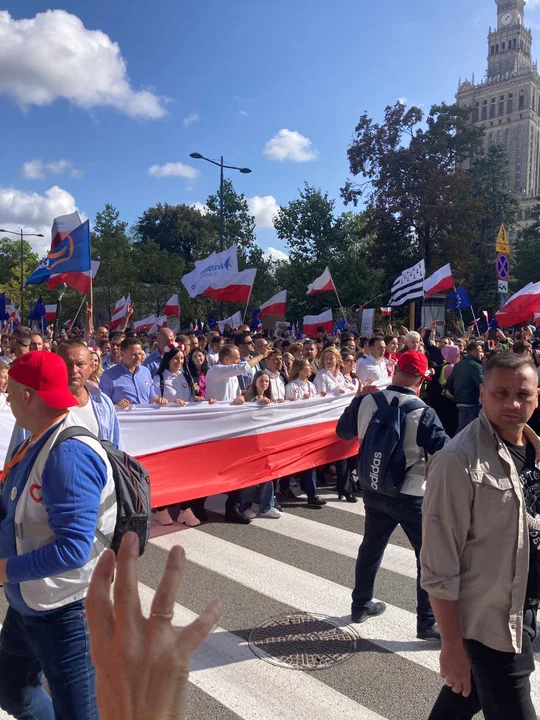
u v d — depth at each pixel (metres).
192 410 6.00
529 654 2.19
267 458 6.49
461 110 39.34
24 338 7.10
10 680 2.34
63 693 2.12
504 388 2.14
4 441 4.93
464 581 2.18
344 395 7.33
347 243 40.03
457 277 38.78
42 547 2.02
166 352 7.04
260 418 6.43
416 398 3.88
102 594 1.03
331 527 6.18
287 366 8.96
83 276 9.62
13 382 2.17
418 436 3.73
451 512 2.14
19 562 2.01
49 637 2.12
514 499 2.12
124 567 0.99
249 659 3.66
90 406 3.53
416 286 14.99
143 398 6.07
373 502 3.94
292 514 6.64
